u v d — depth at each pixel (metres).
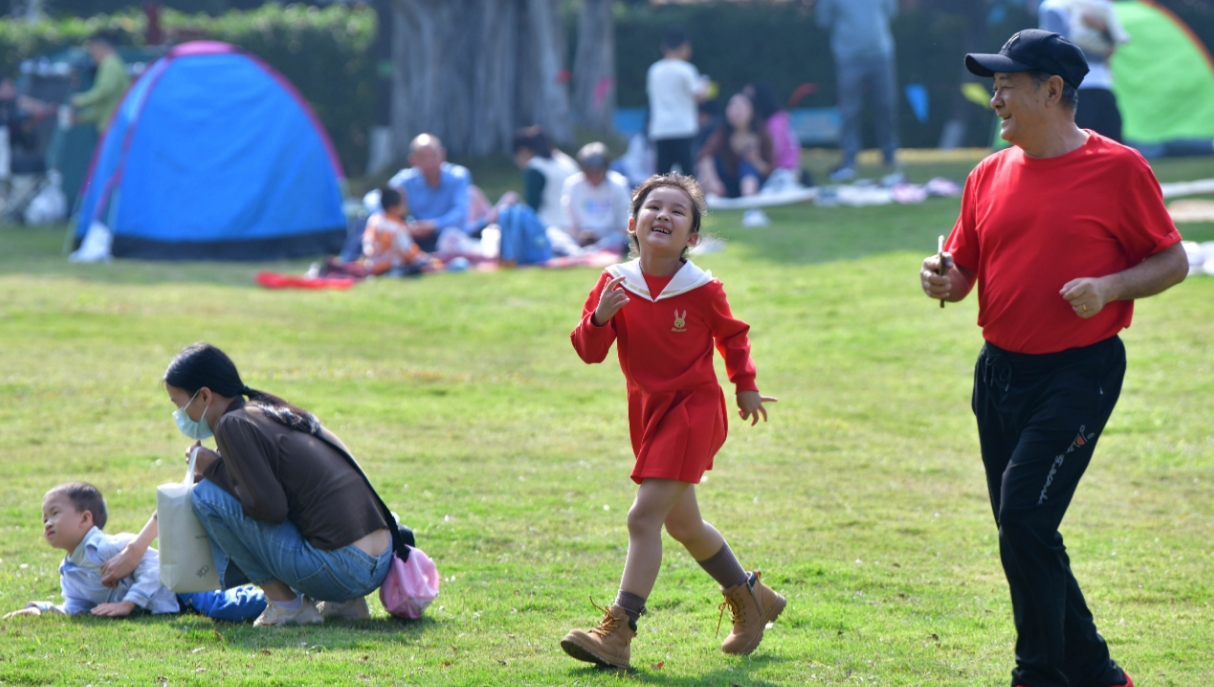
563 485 22.83
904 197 60.91
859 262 46.66
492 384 31.48
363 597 16.39
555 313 40.81
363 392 30.08
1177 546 19.44
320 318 39.94
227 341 35.72
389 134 81.56
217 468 15.73
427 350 35.72
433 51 75.44
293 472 15.49
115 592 16.61
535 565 18.48
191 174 54.00
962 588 17.48
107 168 54.25
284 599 15.98
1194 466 24.14
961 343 35.53
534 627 15.79
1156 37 72.62
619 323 14.47
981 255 13.91
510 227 49.56
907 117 90.81
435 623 15.97
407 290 44.91
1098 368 13.12
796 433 27.02
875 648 14.95
